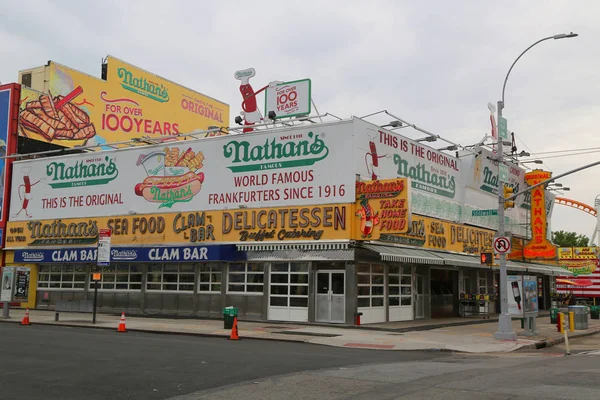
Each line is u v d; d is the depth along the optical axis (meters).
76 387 10.97
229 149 30.03
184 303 30.78
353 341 20.42
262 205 28.62
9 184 37.78
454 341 21.02
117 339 19.62
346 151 26.64
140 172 32.75
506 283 22.25
